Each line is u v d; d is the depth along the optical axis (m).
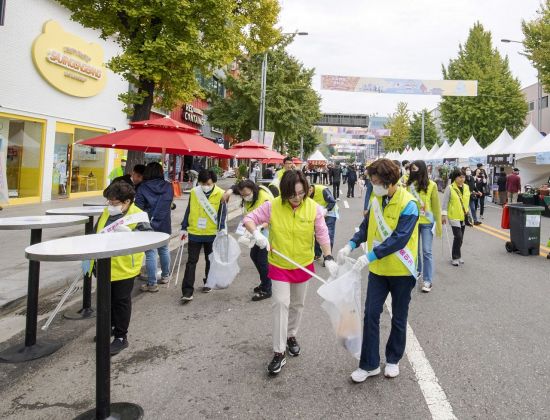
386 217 3.30
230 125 26.62
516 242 8.82
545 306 5.30
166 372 3.49
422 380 3.33
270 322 4.71
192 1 8.88
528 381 3.32
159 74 8.71
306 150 49.25
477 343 4.09
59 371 3.52
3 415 2.85
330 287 3.26
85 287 4.86
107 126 16.77
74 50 14.41
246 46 11.62
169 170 24.58
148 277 5.88
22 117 12.62
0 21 8.97
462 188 7.72
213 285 5.52
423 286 5.98
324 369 3.55
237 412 2.89
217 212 5.61
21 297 5.03
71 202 13.88
